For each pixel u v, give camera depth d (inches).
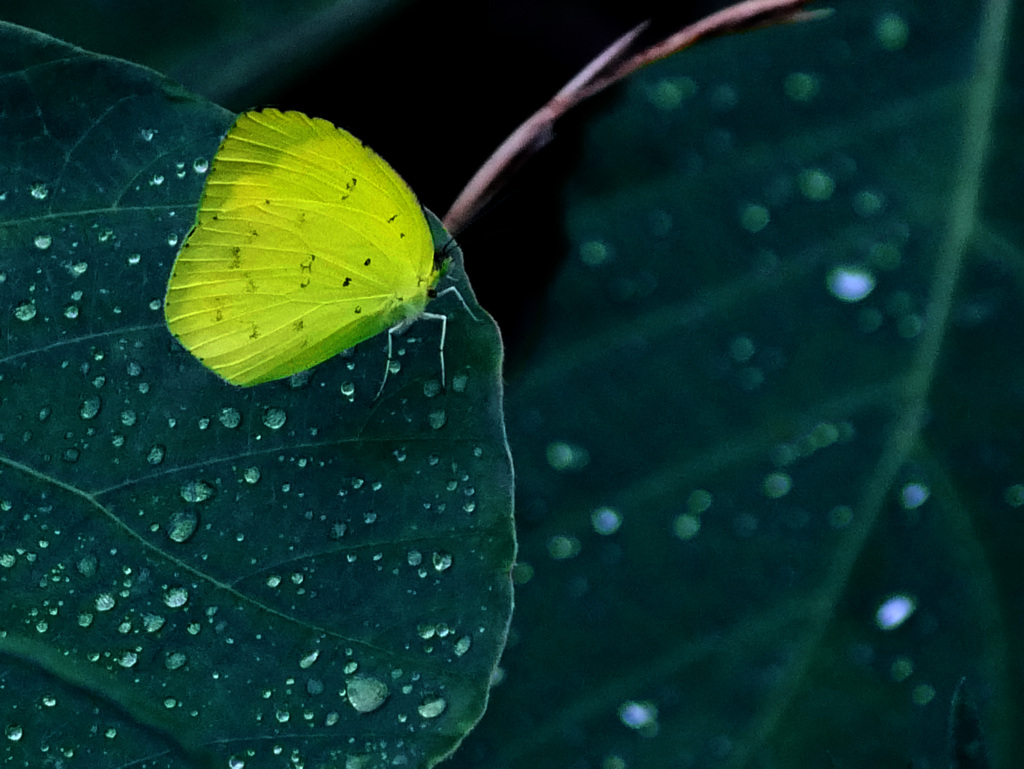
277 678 16.3
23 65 16.3
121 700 16.3
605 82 16.6
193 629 16.4
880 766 17.0
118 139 16.4
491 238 17.2
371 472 16.4
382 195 16.2
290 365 16.4
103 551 16.3
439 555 16.4
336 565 16.4
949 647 17.1
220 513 16.4
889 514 17.2
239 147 16.2
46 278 16.3
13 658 16.3
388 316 16.5
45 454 16.3
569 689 17.1
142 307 16.4
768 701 17.1
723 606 17.2
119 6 17.2
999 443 17.2
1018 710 17.1
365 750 16.3
